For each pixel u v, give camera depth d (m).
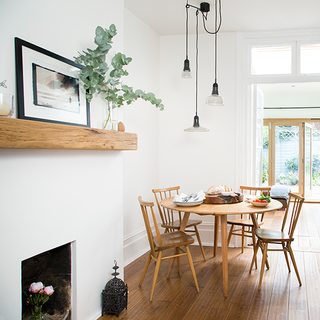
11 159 1.47
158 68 4.00
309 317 2.12
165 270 3.02
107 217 2.27
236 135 3.80
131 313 2.19
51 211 1.72
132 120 3.31
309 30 3.66
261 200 2.71
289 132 8.17
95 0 2.12
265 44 3.78
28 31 1.57
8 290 1.46
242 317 2.12
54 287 1.93
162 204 2.84
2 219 1.43
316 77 3.67
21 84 1.49
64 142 1.62
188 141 3.97
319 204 7.45
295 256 3.45
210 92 3.88
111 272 2.33
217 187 3.01
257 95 4.13
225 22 3.51
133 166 3.36
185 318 2.11
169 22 3.55
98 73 1.96
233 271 2.98
